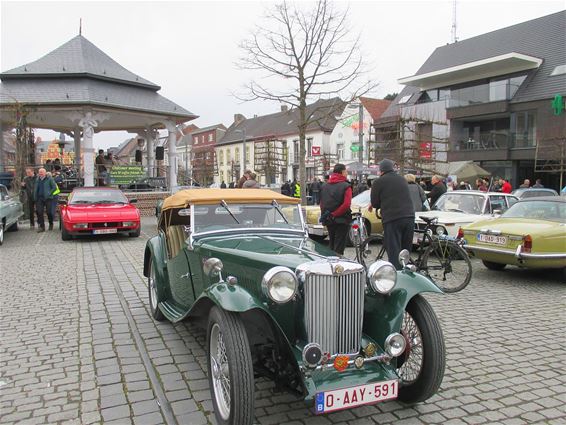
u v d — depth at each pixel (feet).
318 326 10.68
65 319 18.99
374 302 11.82
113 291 23.58
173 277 16.96
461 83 105.70
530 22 105.29
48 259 32.30
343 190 25.35
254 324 11.94
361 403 10.26
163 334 17.13
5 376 13.65
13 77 63.21
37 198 47.09
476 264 32.37
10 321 18.71
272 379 11.12
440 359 11.26
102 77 65.92
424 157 83.20
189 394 12.43
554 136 82.28
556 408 11.82
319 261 11.15
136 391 12.64
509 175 95.35
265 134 180.04
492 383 13.25
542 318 19.51
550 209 28.17
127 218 41.19
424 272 25.45
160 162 89.71
